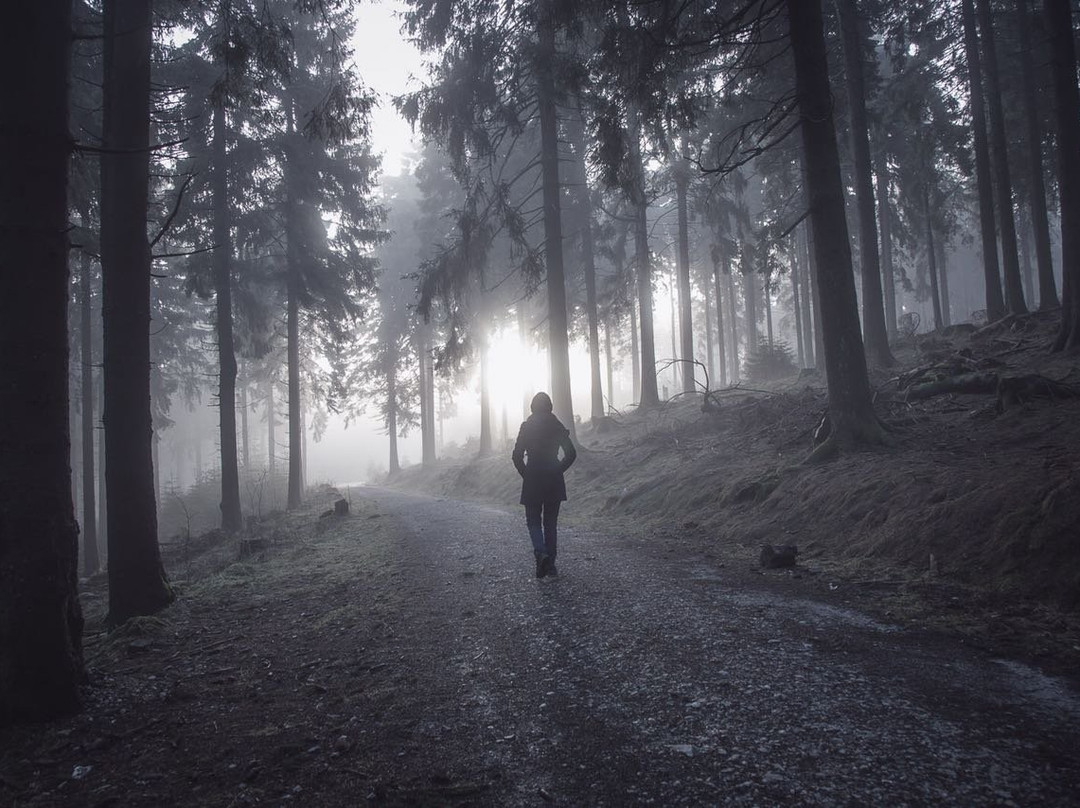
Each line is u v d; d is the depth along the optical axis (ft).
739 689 10.80
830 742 8.79
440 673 12.96
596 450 53.67
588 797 7.93
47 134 12.17
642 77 29.22
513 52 44.11
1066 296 33.47
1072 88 32.68
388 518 45.68
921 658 11.77
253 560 32.40
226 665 14.88
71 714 11.88
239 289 61.05
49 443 12.02
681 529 28.22
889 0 51.78
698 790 7.85
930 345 47.88
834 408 28.48
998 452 21.85
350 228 70.85
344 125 27.78
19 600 11.62
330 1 24.82
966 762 8.04
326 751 9.87
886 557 18.67
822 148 28.73
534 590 18.98
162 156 43.50
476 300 75.87
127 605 21.86
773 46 44.39
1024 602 14.02
